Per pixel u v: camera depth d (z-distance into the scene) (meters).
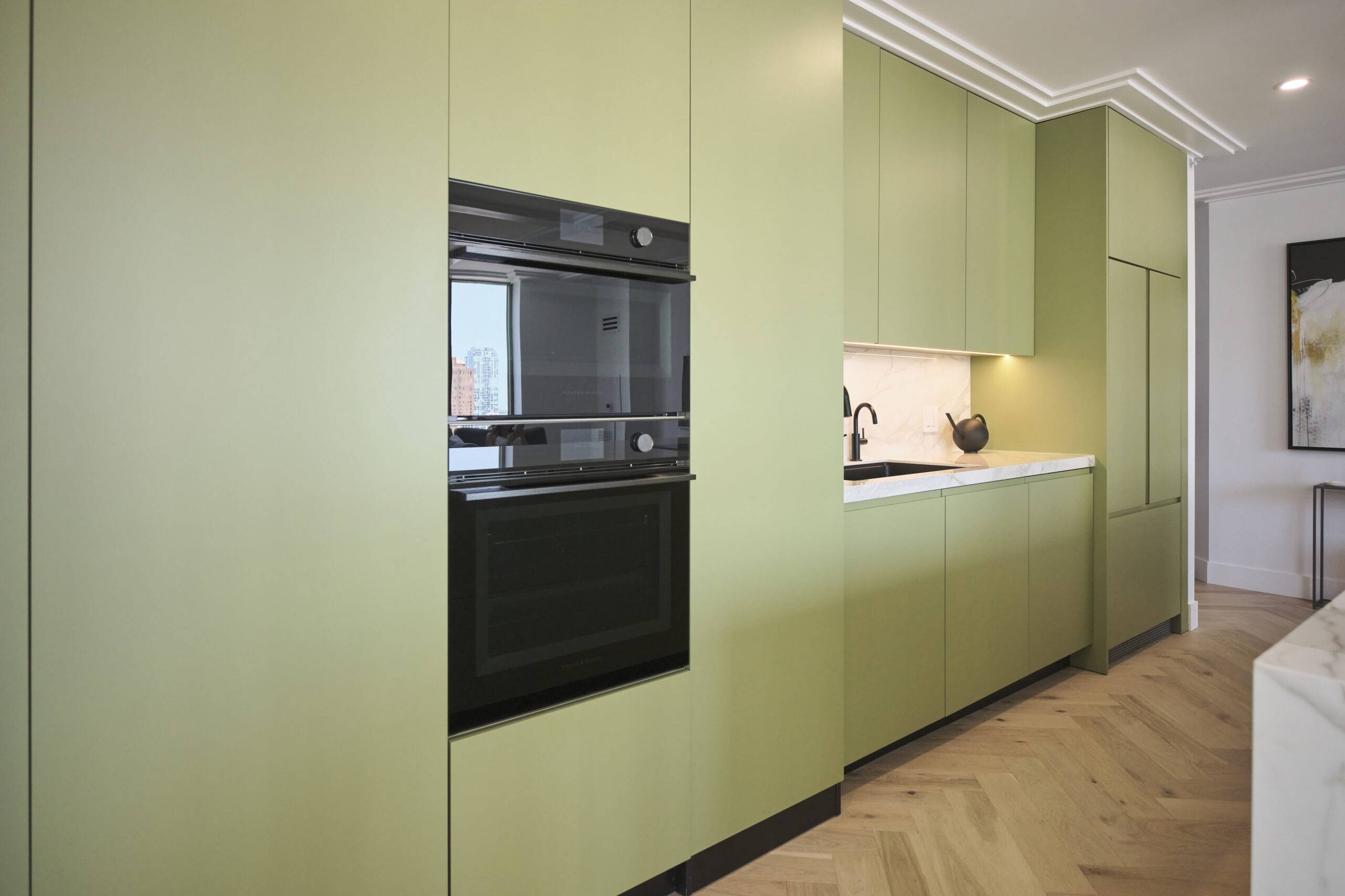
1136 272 3.60
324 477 1.29
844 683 2.33
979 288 3.27
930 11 2.67
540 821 1.58
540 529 1.57
